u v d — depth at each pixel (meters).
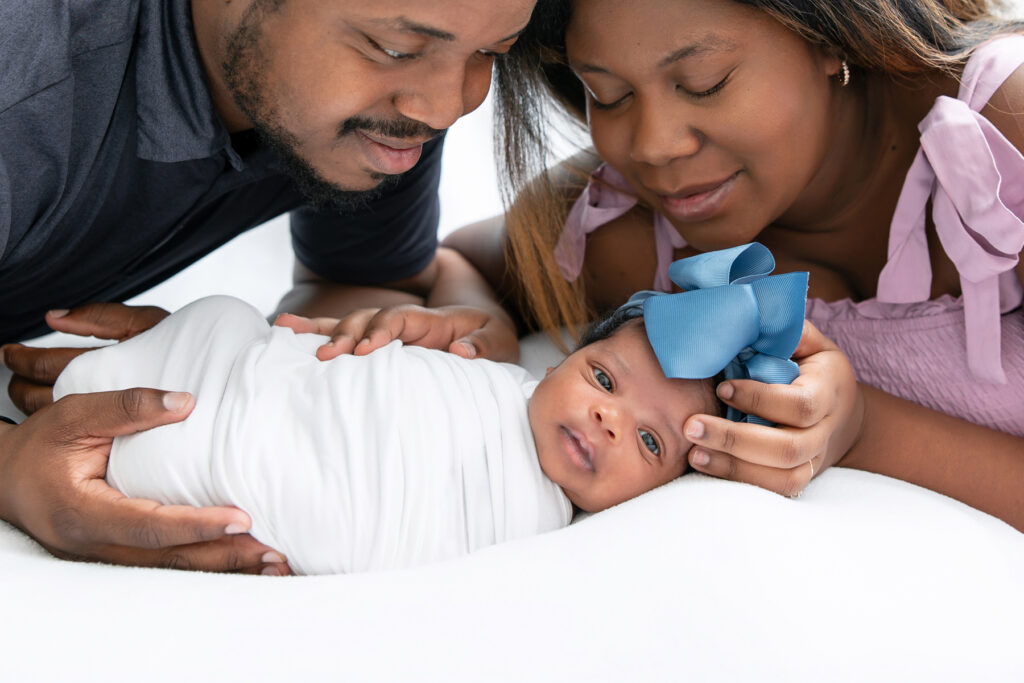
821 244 1.40
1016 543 1.01
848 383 1.11
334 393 1.04
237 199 1.33
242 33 0.98
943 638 0.82
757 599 0.81
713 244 1.28
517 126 1.36
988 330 1.18
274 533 0.97
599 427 1.08
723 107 1.10
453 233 1.82
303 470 0.98
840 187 1.32
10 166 1.02
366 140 1.04
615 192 1.47
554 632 0.77
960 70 1.19
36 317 1.37
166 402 0.98
